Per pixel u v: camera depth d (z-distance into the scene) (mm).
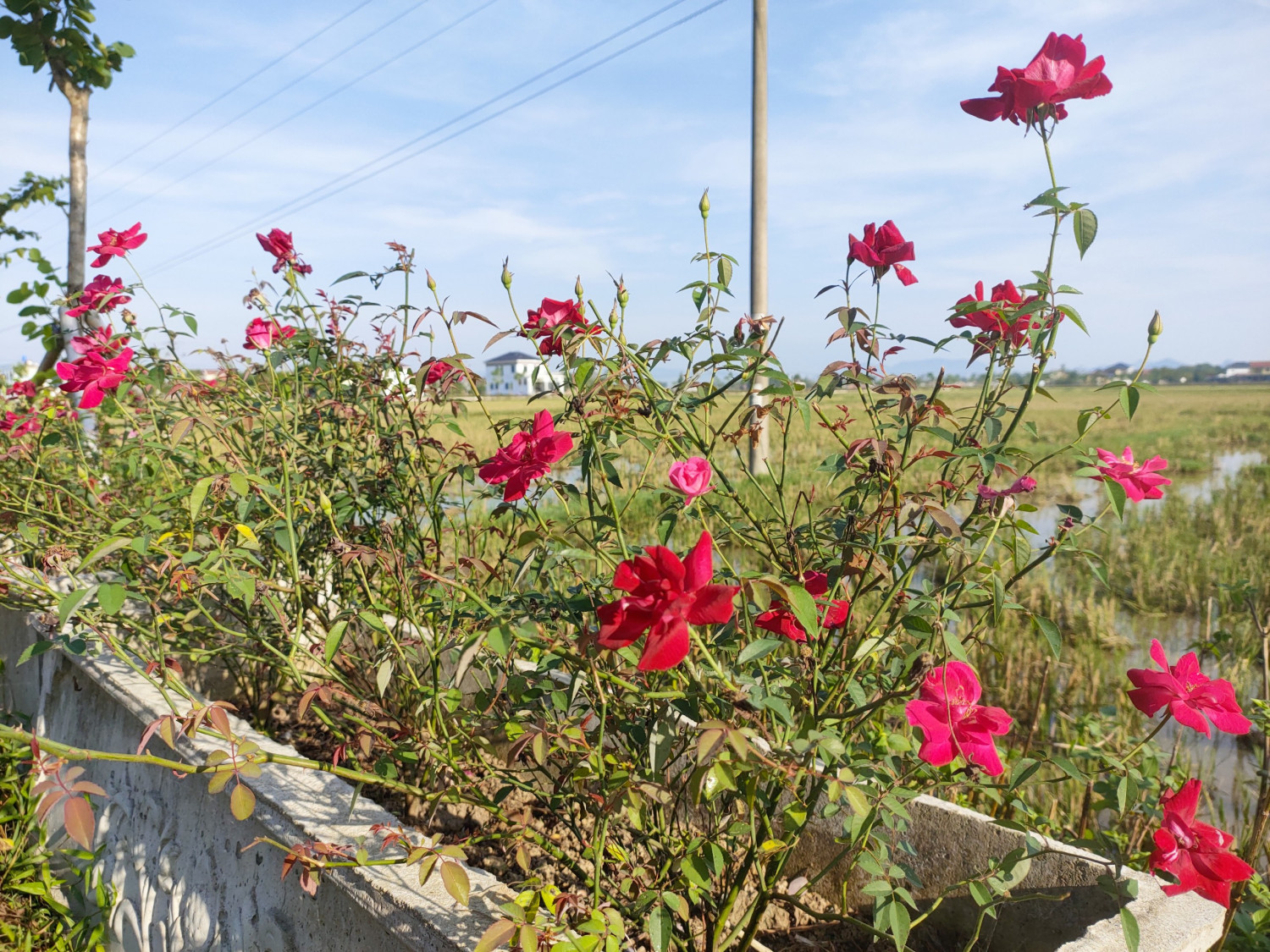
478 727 1717
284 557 2035
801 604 1053
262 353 2311
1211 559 6664
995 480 1445
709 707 1355
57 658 2641
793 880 1865
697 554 924
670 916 1224
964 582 1308
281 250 2281
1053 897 1312
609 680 1330
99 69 4199
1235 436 21875
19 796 2453
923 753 1124
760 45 8781
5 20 3934
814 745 1133
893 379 1307
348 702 1862
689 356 1544
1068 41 1307
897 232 1478
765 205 8875
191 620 2414
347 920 1415
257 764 1341
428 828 1703
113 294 2084
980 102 1361
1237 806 2900
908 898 1230
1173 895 1374
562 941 1125
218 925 1704
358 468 2268
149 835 2014
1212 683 1268
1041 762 1221
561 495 1394
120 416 2834
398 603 2072
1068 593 5629
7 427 2705
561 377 1438
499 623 1228
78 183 4281
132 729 2156
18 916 2240
